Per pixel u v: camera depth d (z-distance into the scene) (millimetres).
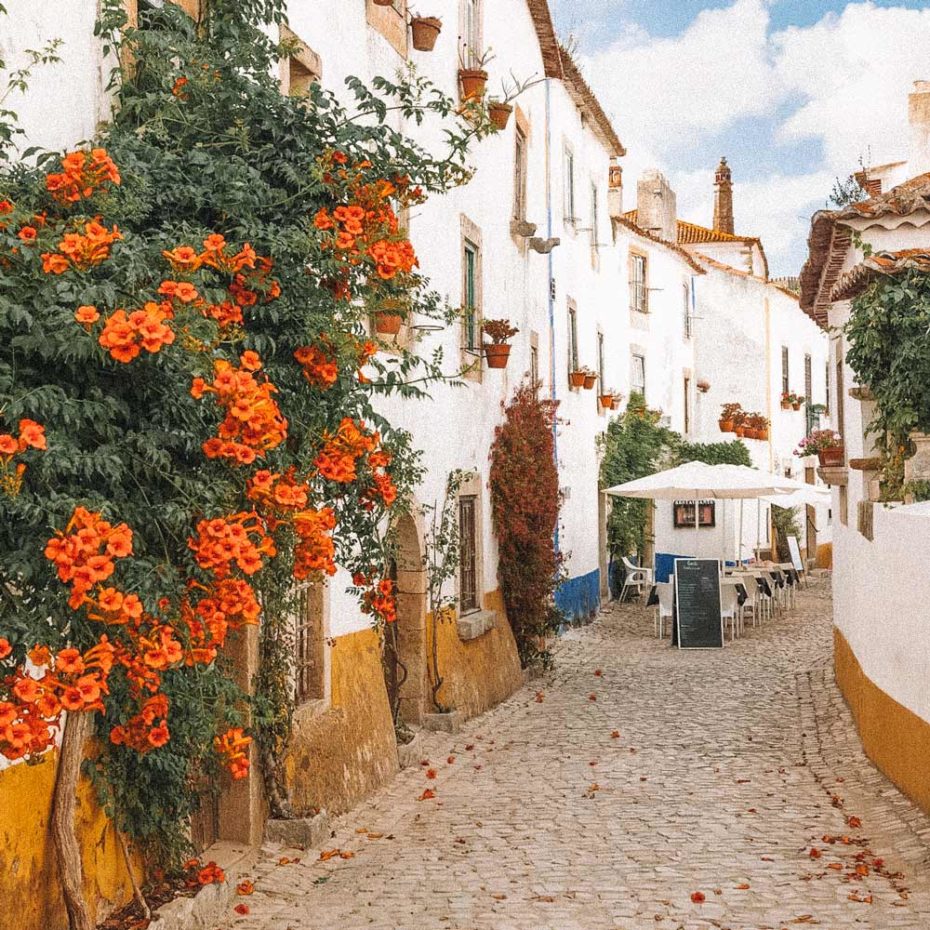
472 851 8305
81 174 5176
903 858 7848
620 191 31078
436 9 13938
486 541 15836
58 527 4488
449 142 7031
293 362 6305
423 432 12977
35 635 4465
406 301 6883
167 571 4820
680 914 6699
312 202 6441
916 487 10086
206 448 4773
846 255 13078
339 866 7996
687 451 31750
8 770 5316
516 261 18016
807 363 44938
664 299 32844
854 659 12891
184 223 5910
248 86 6676
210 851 7809
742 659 19250
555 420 21047
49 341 4566
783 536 38594
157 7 7418
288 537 5410
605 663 18875
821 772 10859
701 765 11305
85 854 6004
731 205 48125
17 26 5914
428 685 13070
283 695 8320
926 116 17656
